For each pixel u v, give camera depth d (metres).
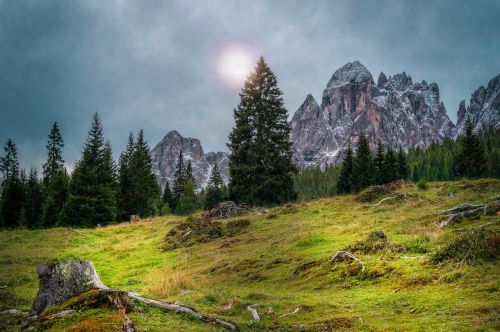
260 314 10.74
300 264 17.77
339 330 8.91
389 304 10.59
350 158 89.81
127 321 7.43
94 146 61.09
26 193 71.56
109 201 60.16
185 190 91.38
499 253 12.23
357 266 14.51
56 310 8.44
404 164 103.62
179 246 29.45
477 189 30.16
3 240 36.34
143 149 81.62
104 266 26.77
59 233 39.78
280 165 53.56
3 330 8.43
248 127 55.91
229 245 26.88
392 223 21.38
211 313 10.83
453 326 8.20
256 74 57.72
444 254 13.20
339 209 31.72
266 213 35.66
